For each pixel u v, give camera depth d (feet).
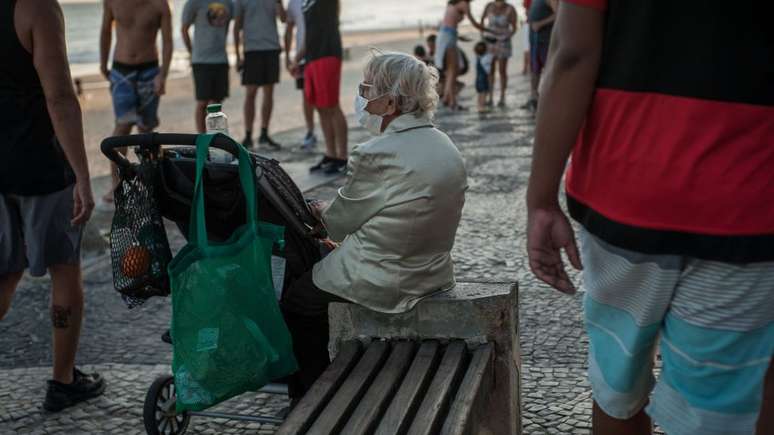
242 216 9.48
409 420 7.44
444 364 8.29
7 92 10.79
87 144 34.30
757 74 4.72
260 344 8.77
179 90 52.80
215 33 29.58
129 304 9.59
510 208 21.38
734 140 4.81
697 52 4.77
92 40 125.80
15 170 10.84
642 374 5.64
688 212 4.94
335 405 7.56
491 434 8.96
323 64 25.48
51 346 14.66
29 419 11.58
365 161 8.95
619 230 5.15
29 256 11.17
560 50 5.20
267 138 32.09
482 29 42.91
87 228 21.26
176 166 9.23
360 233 9.13
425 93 9.04
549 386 11.53
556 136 5.30
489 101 45.19
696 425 5.28
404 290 8.86
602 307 5.57
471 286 9.20
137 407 11.77
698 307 5.09
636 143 5.04
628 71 5.00
